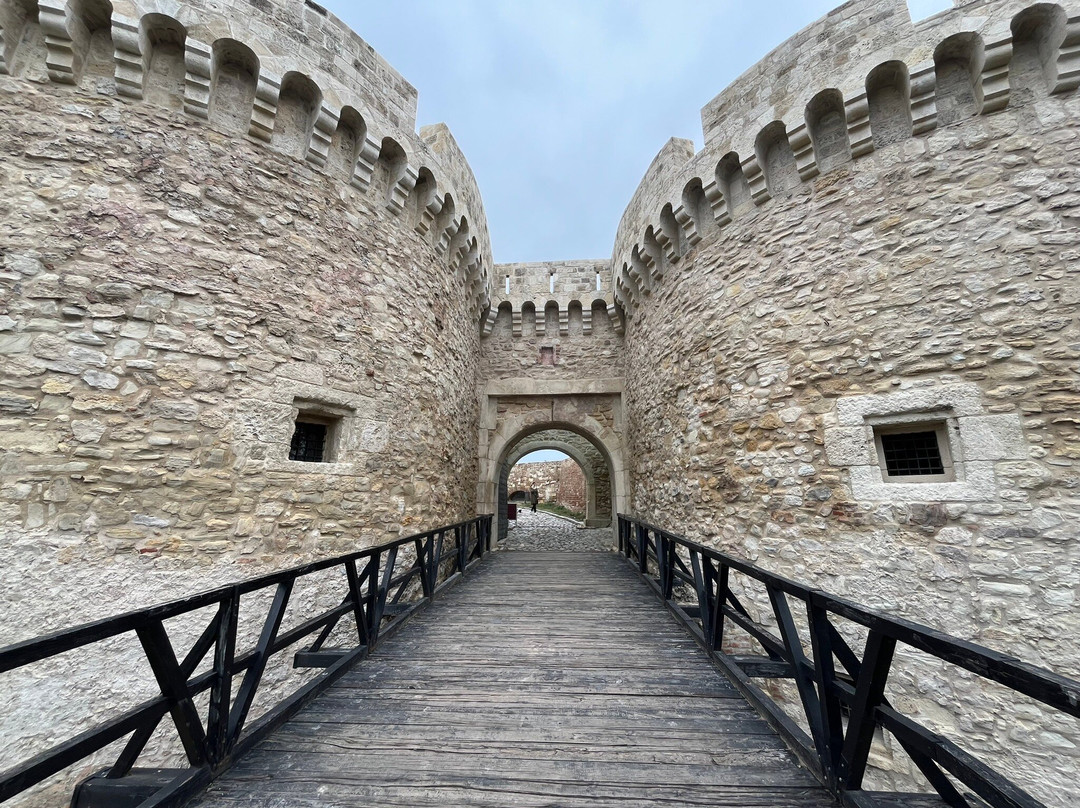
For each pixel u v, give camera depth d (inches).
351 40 184.1
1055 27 133.5
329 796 66.7
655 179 239.9
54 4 126.8
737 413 184.1
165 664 62.2
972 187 141.8
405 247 208.4
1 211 120.0
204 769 67.4
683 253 226.7
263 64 156.5
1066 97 134.6
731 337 190.4
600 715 90.0
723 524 187.0
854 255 157.9
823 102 167.5
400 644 129.1
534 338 349.7
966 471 130.7
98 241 129.0
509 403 344.5
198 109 147.9
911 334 144.1
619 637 134.3
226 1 152.0
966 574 125.7
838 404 153.9
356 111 180.2
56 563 111.1
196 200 144.9
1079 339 123.2
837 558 146.9
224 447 138.4
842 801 63.4
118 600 116.5
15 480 110.3
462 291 277.7
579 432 356.5
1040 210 132.6
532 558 276.8
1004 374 130.0
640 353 287.1
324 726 85.9
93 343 124.0
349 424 173.8
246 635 133.0
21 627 105.2
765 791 67.7
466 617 154.9
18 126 126.1
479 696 98.0
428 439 217.2
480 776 71.6
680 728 85.3
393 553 139.3
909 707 131.1
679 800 66.2
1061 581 114.9
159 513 125.5
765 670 106.3
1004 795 40.5
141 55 137.9
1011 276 133.0
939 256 143.4
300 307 162.2
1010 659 40.1
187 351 136.3
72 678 107.8
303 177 169.6
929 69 145.3
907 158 152.5
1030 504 121.5
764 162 182.9
